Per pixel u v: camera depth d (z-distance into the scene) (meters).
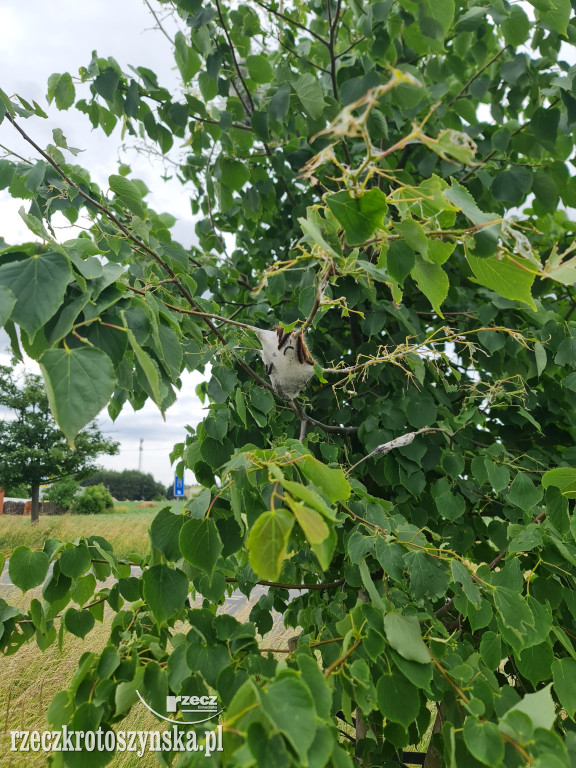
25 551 1.46
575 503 1.77
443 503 2.01
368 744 1.74
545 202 2.65
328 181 2.69
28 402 17.17
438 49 2.48
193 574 1.48
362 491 1.65
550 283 2.67
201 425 1.63
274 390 1.73
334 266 1.06
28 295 0.89
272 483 1.23
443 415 2.27
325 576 2.21
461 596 1.46
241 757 0.74
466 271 2.54
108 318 1.02
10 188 1.90
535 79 2.48
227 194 2.85
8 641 1.52
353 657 1.27
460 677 1.18
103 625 4.97
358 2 2.51
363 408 2.46
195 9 2.36
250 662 1.22
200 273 2.49
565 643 1.30
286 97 2.33
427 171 2.63
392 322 2.78
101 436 18.45
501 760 0.89
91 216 1.99
